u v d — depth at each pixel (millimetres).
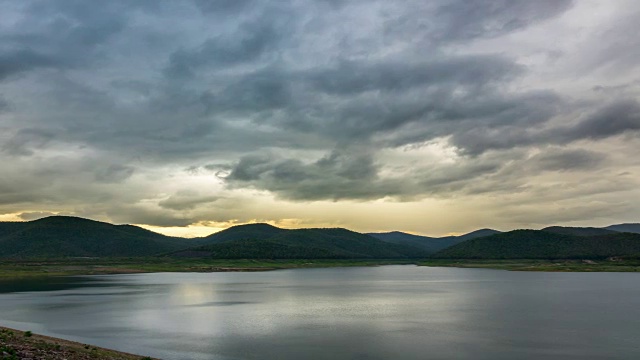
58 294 114188
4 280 167875
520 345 52938
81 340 54125
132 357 40625
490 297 109750
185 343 53094
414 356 47719
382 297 110812
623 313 79312
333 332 60594
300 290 133250
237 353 48375
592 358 47344
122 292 121188
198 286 148375
